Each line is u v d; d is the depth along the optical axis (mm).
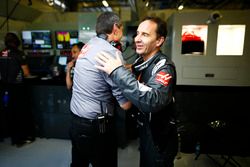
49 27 3963
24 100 2873
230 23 2346
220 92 2533
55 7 4164
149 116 1079
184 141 2457
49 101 2930
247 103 2506
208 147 2457
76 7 5008
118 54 1113
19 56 2697
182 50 2480
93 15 3143
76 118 1361
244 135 2262
